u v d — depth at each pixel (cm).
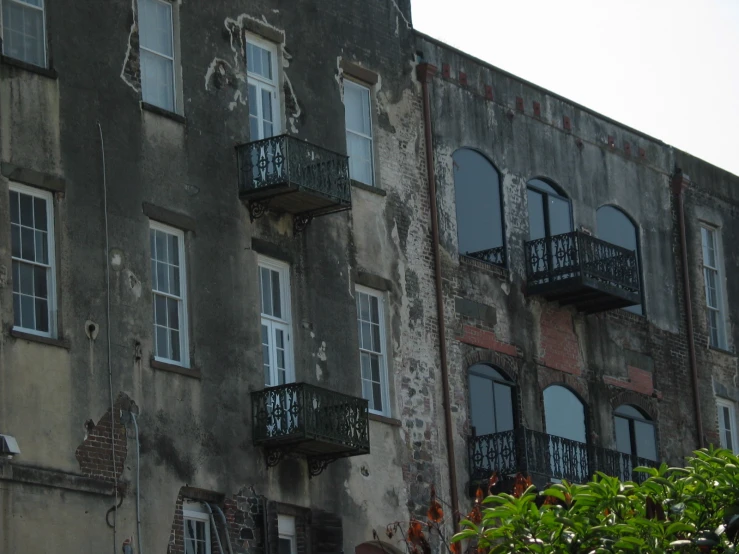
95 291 2688
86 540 2570
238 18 3114
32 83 2670
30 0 2725
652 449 3959
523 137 3809
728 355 4328
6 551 2447
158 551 2683
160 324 2819
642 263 4106
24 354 2545
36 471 2514
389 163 3412
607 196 4041
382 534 3123
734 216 4500
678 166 4316
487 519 2109
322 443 2931
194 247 2900
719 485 2020
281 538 2948
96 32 2805
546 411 3662
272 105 3173
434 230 3466
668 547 1969
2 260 2550
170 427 2761
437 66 3606
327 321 3144
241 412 2905
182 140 2925
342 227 3238
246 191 3011
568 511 2008
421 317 3381
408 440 3259
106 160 2767
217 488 2817
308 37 3281
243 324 2958
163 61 2955
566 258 3666
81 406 2614
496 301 3594
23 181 2616
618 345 3931
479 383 3500
